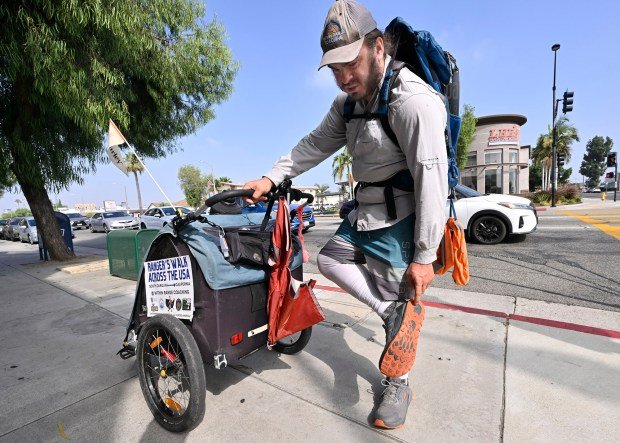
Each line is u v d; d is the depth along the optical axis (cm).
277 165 200
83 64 527
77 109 509
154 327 188
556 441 161
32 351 295
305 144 200
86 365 264
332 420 184
